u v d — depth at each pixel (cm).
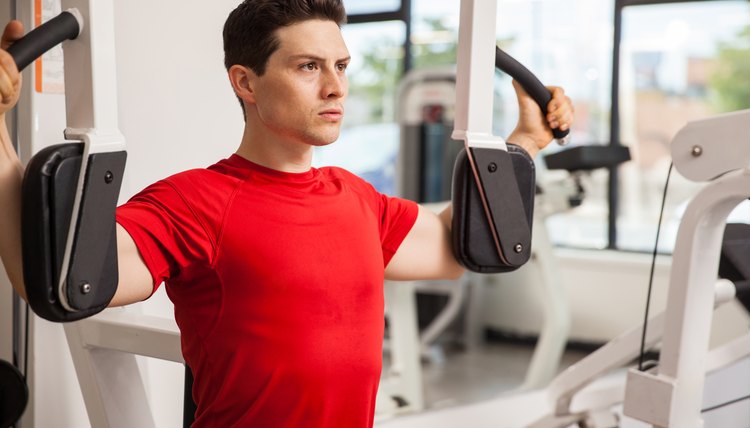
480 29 123
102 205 97
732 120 156
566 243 529
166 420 220
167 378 220
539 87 133
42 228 92
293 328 112
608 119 509
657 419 169
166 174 214
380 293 123
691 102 487
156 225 107
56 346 192
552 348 408
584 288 503
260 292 112
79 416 198
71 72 101
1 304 187
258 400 113
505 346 523
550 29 516
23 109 183
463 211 127
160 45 211
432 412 365
